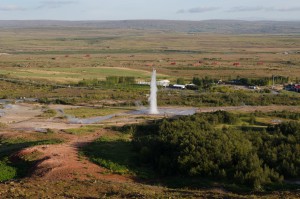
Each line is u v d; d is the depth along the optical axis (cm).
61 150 4494
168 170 3822
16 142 5259
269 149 3916
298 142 4138
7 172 3872
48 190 2928
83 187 3056
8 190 2867
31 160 4147
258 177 3406
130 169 3938
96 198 2744
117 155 4344
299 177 3547
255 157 3719
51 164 3941
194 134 4331
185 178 3647
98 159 4153
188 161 3750
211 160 3741
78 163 4016
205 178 3588
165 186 3494
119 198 2738
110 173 3831
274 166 3681
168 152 4131
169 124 5441
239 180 3444
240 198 2738
